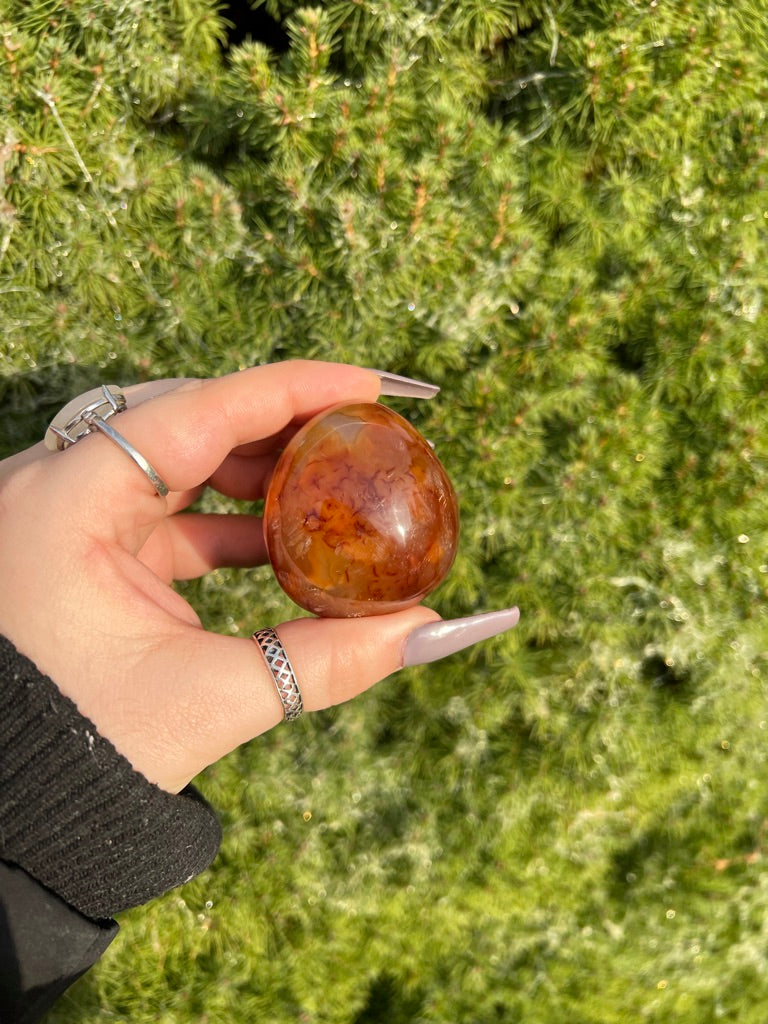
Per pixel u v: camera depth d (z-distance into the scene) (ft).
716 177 0.89
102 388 0.66
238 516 0.82
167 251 0.87
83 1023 0.90
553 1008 0.98
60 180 0.83
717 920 0.99
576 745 0.95
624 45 0.83
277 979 0.95
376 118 0.83
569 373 0.91
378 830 0.97
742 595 0.94
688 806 1.00
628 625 0.95
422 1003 0.98
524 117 0.90
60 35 0.81
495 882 0.96
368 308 0.89
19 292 0.85
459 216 0.87
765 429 0.92
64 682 0.57
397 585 0.61
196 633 0.60
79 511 0.60
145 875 0.59
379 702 0.97
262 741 0.94
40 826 0.56
